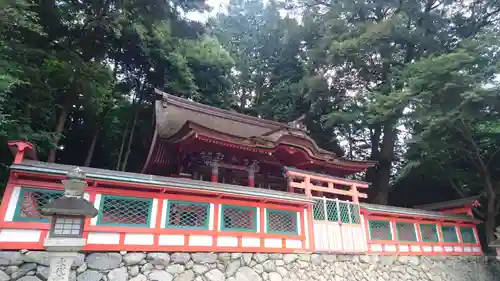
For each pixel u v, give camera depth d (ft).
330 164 43.83
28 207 21.16
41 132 39.29
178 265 24.57
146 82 66.33
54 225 15.15
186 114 49.16
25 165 20.83
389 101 49.57
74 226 15.60
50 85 43.73
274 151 38.75
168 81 62.69
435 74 43.52
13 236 20.07
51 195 21.95
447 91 44.21
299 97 74.79
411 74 52.29
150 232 24.32
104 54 52.70
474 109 43.32
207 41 70.18
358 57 62.34
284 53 89.56
